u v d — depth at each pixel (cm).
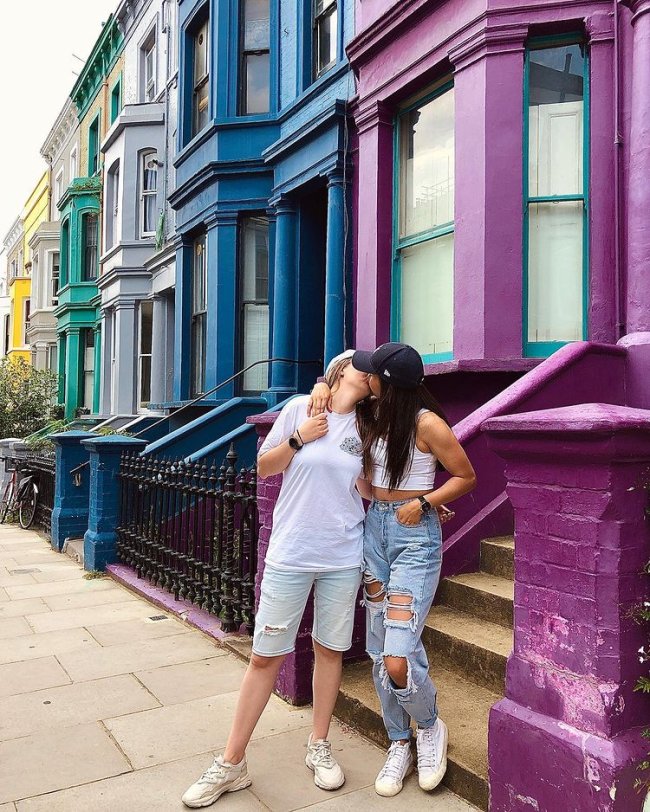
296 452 282
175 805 276
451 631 355
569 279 528
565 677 226
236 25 935
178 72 1097
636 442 214
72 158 2127
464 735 295
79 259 1850
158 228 1322
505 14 520
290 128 859
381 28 633
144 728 344
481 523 418
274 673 287
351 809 271
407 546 272
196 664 435
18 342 3066
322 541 279
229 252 924
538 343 527
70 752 320
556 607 230
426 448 273
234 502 487
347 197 741
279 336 850
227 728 344
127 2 1495
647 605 218
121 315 1438
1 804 276
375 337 648
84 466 840
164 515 649
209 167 923
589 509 220
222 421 847
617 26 485
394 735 290
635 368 434
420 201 636
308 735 334
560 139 530
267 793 283
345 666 374
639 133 436
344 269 739
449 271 602
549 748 226
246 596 464
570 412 223
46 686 399
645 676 220
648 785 211
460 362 500
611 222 494
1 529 1016
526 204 525
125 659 444
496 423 240
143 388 1445
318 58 841
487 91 527
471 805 270
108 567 693
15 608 569
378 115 651
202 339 1041
